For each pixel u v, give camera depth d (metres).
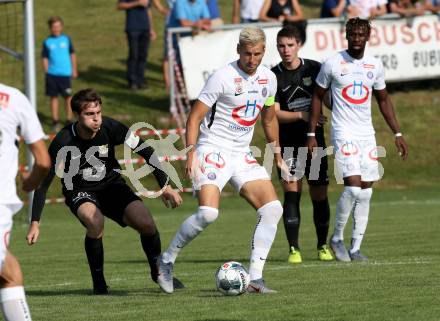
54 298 26.98
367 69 33.81
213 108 26.61
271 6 68.31
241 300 24.97
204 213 26.02
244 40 25.77
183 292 27.23
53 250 41.19
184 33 67.31
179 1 68.31
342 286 27.00
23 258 38.47
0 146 17.34
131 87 77.50
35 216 25.08
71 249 41.41
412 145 71.56
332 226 48.53
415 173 68.38
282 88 34.97
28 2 52.28
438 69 73.81
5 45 78.06
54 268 35.06
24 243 44.16
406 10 72.88
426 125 74.38
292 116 34.56
